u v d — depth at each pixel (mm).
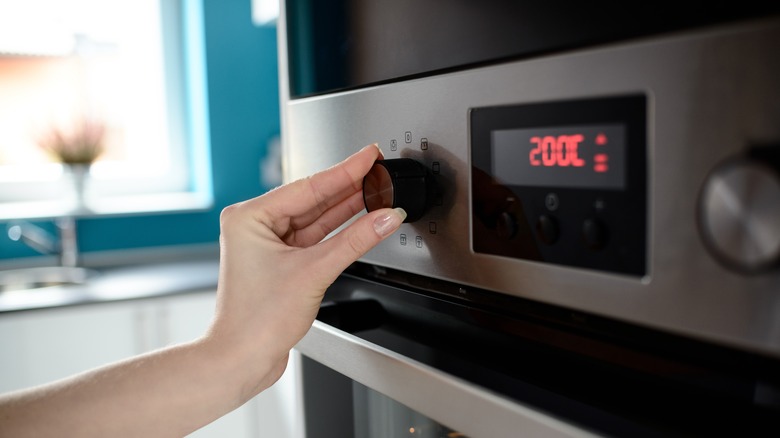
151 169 2551
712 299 239
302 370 546
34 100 2252
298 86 522
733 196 221
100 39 2348
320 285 425
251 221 437
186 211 2398
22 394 436
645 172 256
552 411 295
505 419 313
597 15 270
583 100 278
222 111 2430
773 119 217
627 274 268
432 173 373
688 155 240
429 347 391
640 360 284
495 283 337
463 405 338
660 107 248
